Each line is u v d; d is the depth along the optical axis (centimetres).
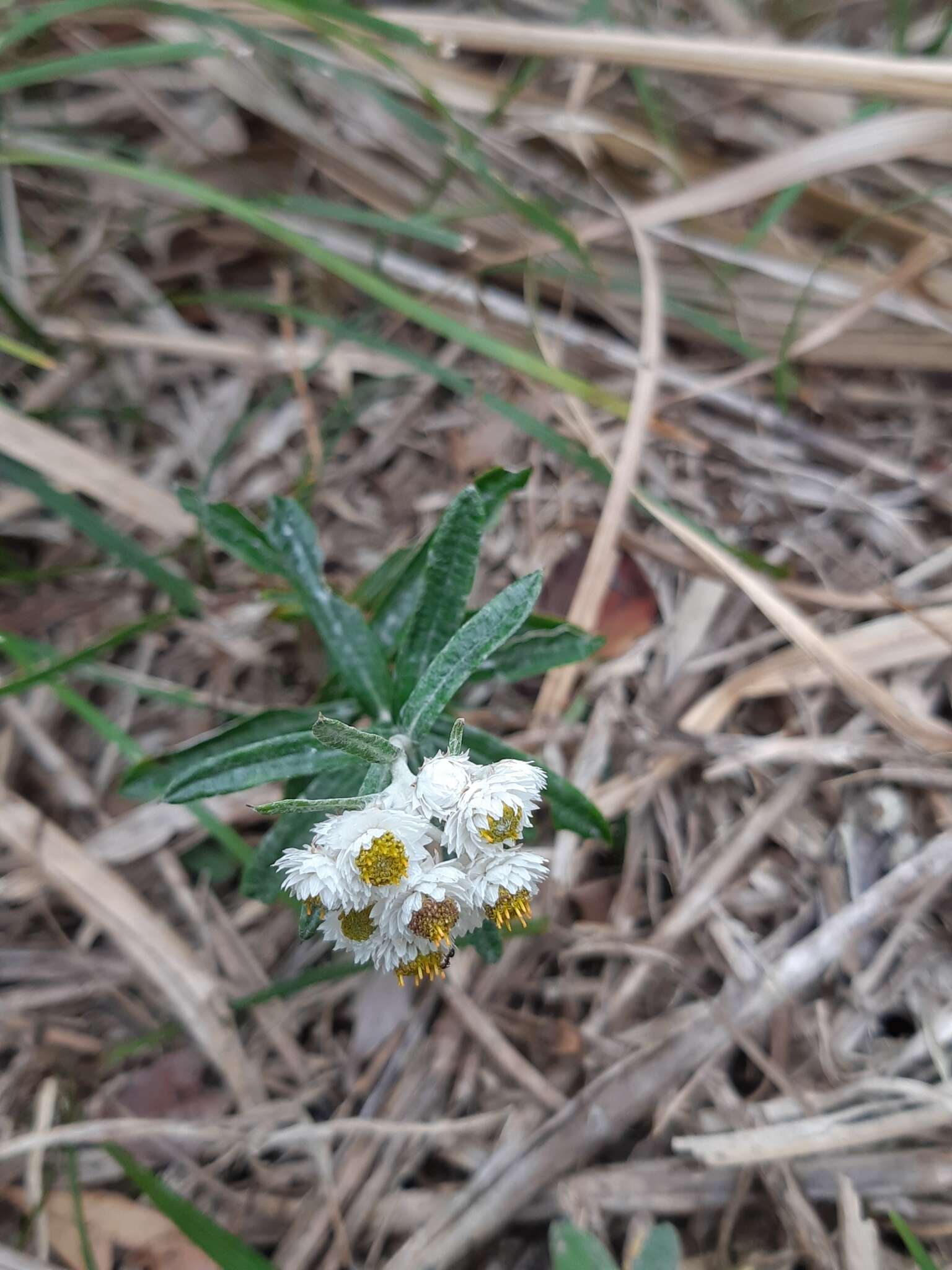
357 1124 12
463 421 19
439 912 9
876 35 20
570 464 18
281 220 19
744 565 16
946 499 17
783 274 19
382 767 11
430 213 19
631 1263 10
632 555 17
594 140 19
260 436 18
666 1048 13
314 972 13
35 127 19
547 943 14
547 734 16
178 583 16
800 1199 12
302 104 19
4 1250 11
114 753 16
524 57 20
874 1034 13
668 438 18
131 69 19
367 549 18
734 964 14
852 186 19
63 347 18
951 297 18
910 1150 12
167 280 19
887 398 18
